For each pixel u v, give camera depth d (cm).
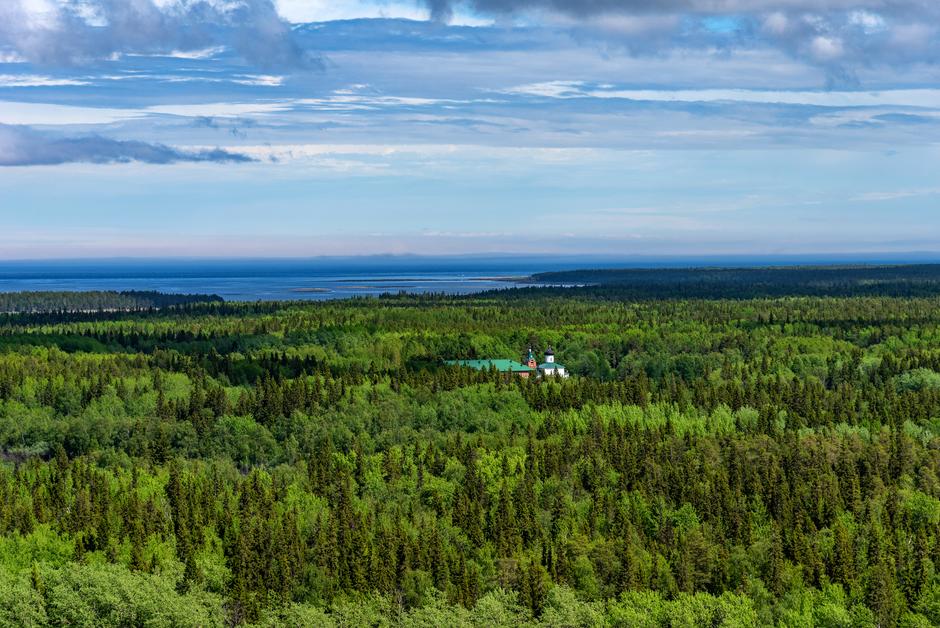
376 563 14475
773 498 16962
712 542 15475
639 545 15525
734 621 13038
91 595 13088
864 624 13500
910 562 14725
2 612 12662
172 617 12900
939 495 17638
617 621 13212
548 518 16588
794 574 14625
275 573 14575
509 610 13475
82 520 16288
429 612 13262
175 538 15712
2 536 15825
